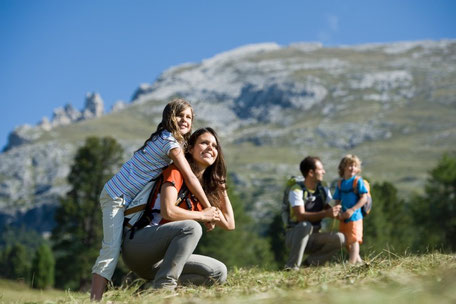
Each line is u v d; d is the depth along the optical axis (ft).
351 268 16.53
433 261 15.38
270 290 12.03
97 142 141.59
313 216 25.07
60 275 130.72
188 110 15.69
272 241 145.69
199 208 15.60
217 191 16.44
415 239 145.07
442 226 148.05
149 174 14.93
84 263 128.36
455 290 8.77
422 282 10.18
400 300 8.80
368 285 11.31
